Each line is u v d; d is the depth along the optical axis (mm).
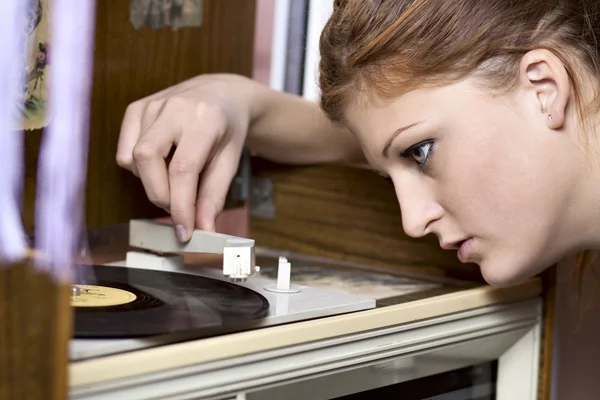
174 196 883
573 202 831
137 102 976
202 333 626
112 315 633
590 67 823
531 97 805
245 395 642
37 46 853
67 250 550
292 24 1559
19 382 492
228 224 1458
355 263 1114
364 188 1104
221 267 1043
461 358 868
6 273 494
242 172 1210
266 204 1216
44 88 856
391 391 805
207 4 1160
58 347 485
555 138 805
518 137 798
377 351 747
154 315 642
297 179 1179
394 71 808
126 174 1080
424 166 828
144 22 1079
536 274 938
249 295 741
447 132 802
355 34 840
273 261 1095
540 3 824
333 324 701
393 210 1071
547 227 820
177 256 925
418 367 807
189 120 920
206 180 955
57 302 485
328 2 1511
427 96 801
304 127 1122
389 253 1077
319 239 1158
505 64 800
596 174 827
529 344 957
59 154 573
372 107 829
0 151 568
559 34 821
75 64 572
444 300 813
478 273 980
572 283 1051
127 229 1088
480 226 816
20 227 617
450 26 805
